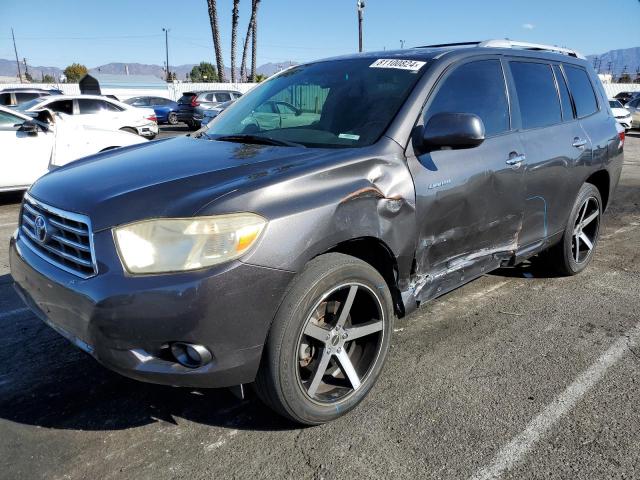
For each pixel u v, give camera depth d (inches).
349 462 92.5
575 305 160.2
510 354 130.0
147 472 90.4
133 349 84.7
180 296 81.7
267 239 86.7
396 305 115.6
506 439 98.3
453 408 107.8
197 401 110.7
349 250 107.2
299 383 95.0
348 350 109.6
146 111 566.9
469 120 107.7
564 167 157.3
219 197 87.2
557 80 166.2
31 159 311.3
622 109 832.9
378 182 103.8
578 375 120.3
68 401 110.4
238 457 94.0
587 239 187.2
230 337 85.7
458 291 171.2
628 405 108.8
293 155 106.5
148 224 85.2
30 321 147.5
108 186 97.8
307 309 92.0
